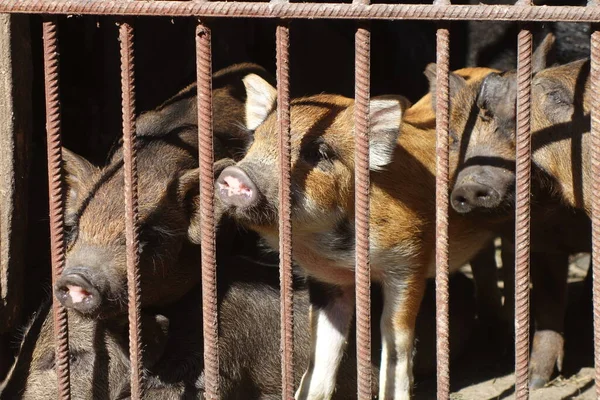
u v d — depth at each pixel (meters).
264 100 6.47
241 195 5.49
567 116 6.46
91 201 6.37
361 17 4.62
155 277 6.62
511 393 7.47
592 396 7.36
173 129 7.48
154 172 6.77
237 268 7.58
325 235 6.30
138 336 5.16
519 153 4.77
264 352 7.30
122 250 6.08
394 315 6.57
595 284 4.82
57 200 5.18
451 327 8.24
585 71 6.46
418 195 6.65
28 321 7.27
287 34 4.73
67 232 6.68
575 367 8.00
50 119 5.05
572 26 10.80
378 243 6.42
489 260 8.57
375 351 7.66
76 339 6.66
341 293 6.74
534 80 6.60
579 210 6.87
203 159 4.88
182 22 10.38
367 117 4.79
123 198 6.38
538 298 7.72
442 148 4.80
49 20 4.91
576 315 9.09
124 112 4.92
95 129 11.15
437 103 4.78
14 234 6.66
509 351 8.47
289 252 4.93
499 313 8.66
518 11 4.60
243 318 7.23
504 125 6.18
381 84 12.14
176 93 9.14
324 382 6.65
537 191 6.79
